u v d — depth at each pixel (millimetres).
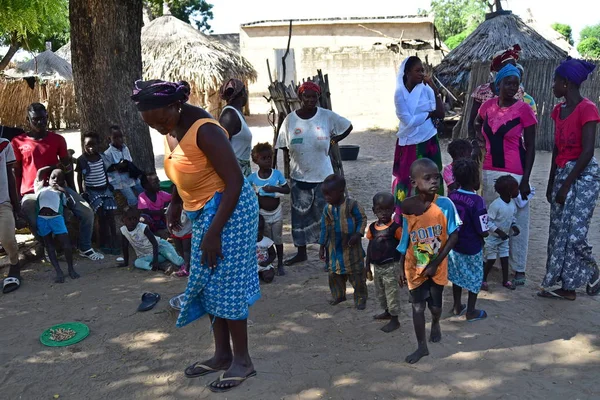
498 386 3285
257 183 5293
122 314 4523
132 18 6859
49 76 21156
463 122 14398
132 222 5535
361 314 4391
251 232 3176
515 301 4531
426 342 3801
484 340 3863
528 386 3275
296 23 25703
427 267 3568
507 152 4762
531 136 4695
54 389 3449
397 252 4023
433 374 3438
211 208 3076
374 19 25219
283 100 7938
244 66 20500
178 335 4125
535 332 3965
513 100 4762
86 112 6863
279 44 26031
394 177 5121
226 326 3496
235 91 5250
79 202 5828
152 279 5336
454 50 16641
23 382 3537
